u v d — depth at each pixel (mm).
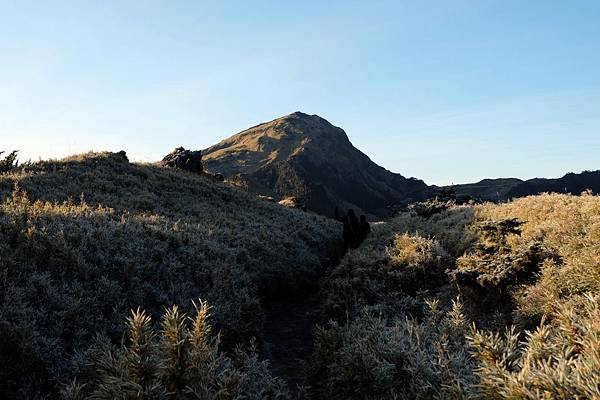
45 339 6074
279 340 11164
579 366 2979
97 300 7652
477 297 9891
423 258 12742
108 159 27156
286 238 21594
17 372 5484
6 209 11016
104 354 4223
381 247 17828
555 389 2848
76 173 22094
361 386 5133
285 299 15820
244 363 5652
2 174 19750
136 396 3504
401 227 23125
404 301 10906
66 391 4504
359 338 5895
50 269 8031
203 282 10625
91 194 18938
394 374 5266
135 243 10758
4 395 5242
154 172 28734
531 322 7301
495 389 3361
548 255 9445
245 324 9742
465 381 4188
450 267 12539
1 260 7500
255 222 23562
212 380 4074
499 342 4070
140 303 8266
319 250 24344
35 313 6586
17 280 7168
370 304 11711
